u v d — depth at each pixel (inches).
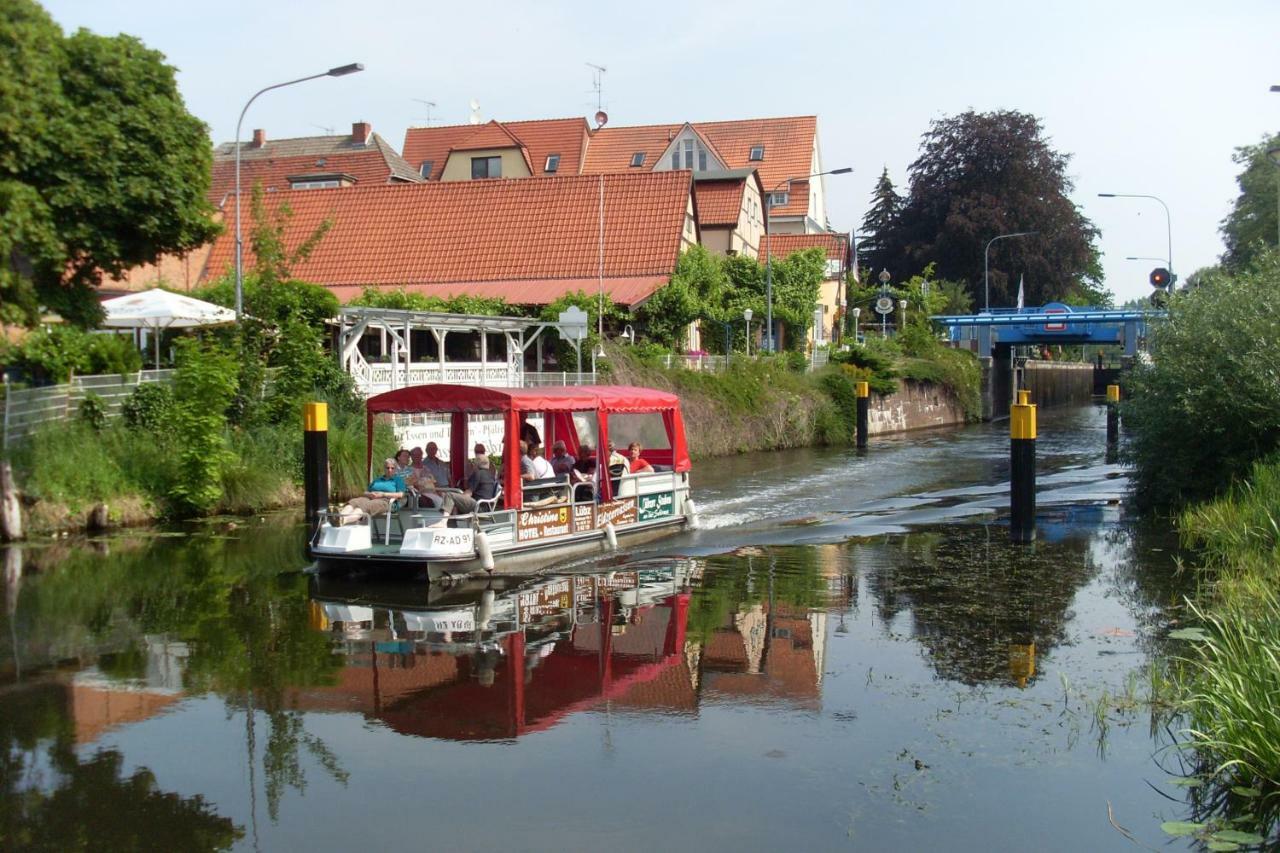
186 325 1099.9
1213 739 321.7
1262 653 340.5
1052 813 293.6
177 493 850.8
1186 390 758.5
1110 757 331.0
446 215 1833.2
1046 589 561.6
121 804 307.3
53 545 735.1
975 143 2876.5
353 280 1761.8
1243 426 756.6
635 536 751.1
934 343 2363.4
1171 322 798.5
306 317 1079.0
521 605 548.4
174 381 912.3
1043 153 2881.4
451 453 741.9
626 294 1578.5
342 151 2620.6
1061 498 923.4
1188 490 802.2
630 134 2704.2
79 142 762.2
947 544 713.6
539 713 378.9
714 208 2079.2
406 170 2470.5
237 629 501.7
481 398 659.4
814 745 344.5
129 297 1015.0
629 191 1781.5
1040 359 3250.5
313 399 1002.1
